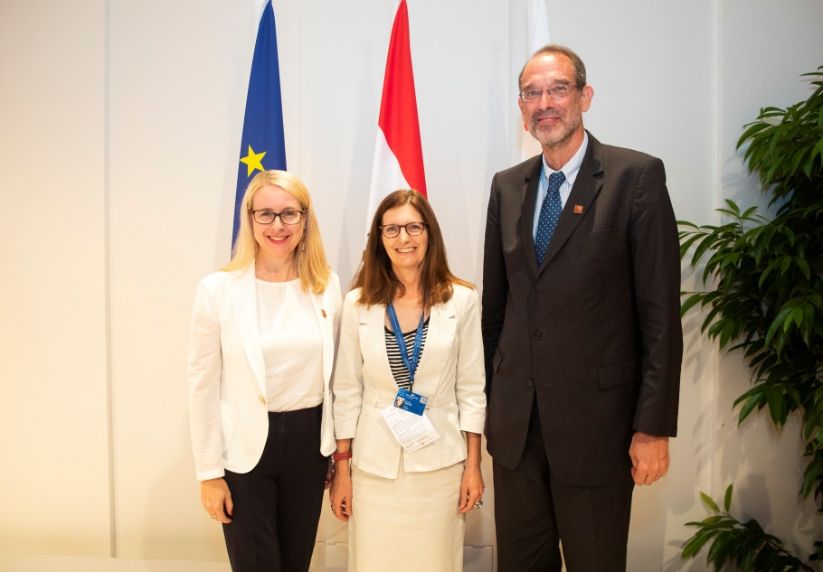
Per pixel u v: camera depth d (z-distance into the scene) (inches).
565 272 64.7
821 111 73.4
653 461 63.6
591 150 67.6
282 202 66.4
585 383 64.5
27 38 98.1
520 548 72.6
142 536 101.0
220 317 65.8
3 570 95.4
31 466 101.3
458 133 96.4
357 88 96.5
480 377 71.7
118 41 98.2
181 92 98.0
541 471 70.0
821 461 84.4
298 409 67.5
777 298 84.5
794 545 93.0
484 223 96.9
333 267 97.7
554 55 66.3
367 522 69.7
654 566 96.7
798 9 90.4
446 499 69.7
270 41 90.5
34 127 98.7
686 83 93.7
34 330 100.1
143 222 99.0
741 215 91.8
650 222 63.1
